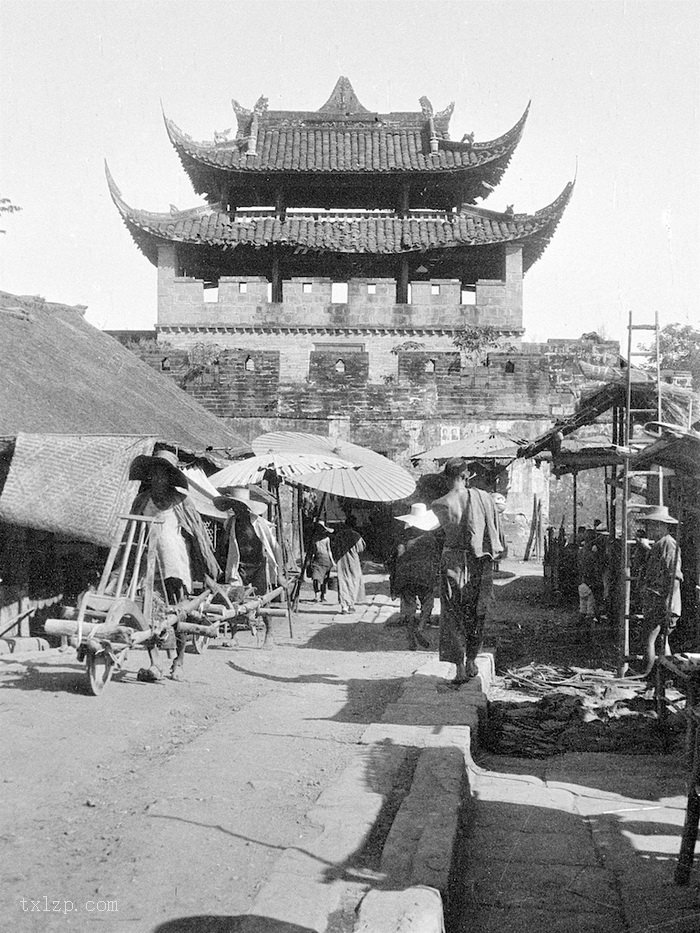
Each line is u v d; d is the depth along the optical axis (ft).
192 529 30.81
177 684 28.02
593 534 53.21
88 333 60.59
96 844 14.87
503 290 102.53
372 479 40.96
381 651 37.01
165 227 101.55
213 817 16.19
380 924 11.88
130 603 25.49
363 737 21.77
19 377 38.47
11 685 26.48
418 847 14.70
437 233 105.60
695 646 35.58
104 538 26.43
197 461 46.03
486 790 21.31
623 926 14.52
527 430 84.53
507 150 106.32
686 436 24.73
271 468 39.47
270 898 12.48
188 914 12.39
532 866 16.81
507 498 87.10
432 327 101.60
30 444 27.86
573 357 98.73
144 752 20.38
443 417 84.48
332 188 112.57
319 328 101.35
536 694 33.83
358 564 51.16
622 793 21.43
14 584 33.71
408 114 116.78
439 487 69.26
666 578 33.22
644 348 130.52
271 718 24.17
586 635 46.91
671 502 41.65
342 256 110.01
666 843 18.04
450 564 28.19
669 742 26.78
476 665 31.50
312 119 114.93
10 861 14.08
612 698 32.76
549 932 14.35
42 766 18.81
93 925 12.03
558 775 23.18
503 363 85.05
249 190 113.29
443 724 23.03
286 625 44.88
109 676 25.94
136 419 43.16
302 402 84.12
